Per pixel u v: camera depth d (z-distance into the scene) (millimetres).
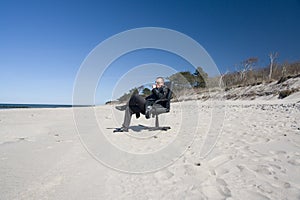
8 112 16406
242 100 21609
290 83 20406
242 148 3740
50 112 15883
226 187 2246
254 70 32031
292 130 5141
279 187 2201
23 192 2193
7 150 3982
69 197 2102
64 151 3912
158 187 2336
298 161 2945
